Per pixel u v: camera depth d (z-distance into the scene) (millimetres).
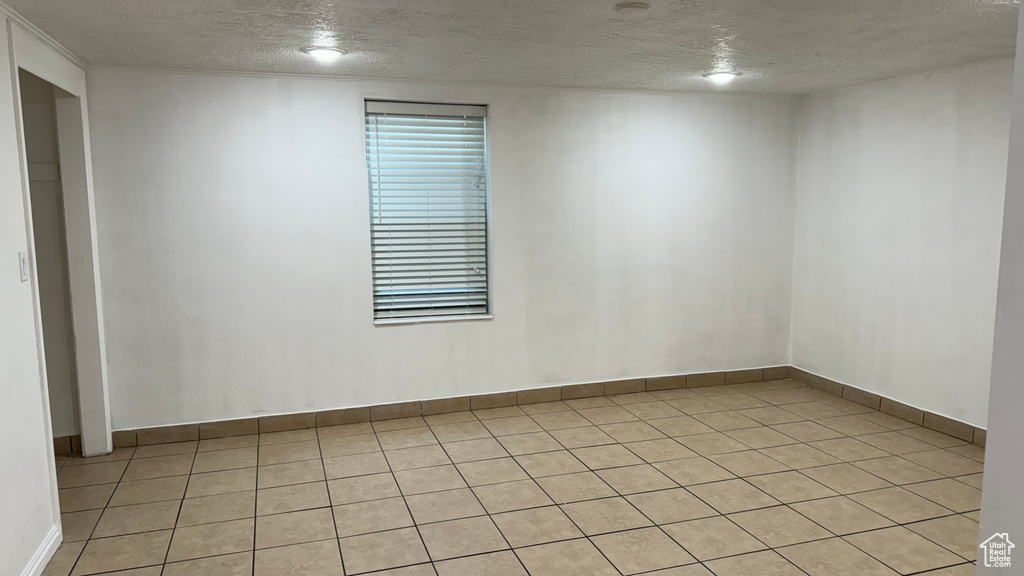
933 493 3379
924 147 4301
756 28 3170
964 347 4105
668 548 2855
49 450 2877
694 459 3869
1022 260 1202
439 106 4594
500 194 4734
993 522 1282
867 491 3408
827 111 5078
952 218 4141
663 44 3492
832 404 4902
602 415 4699
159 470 3762
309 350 4430
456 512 3223
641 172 5039
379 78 4336
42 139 3789
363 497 3402
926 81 4270
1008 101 3785
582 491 3445
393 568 2725
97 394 3953
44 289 3887
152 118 4004
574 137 4855
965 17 2984
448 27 3111
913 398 4477
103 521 3150
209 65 3908
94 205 3930
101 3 2672
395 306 4684
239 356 4293
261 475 3689
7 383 2506
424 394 4723
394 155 4566
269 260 4289
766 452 3967
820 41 3432
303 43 3396
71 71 3613
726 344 5430
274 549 2887
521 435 4309
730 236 5320
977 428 4035
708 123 5152
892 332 4609
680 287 5246
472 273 4832
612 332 5129
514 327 4879
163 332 4141
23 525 2598
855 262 4887
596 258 5012
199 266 4164
